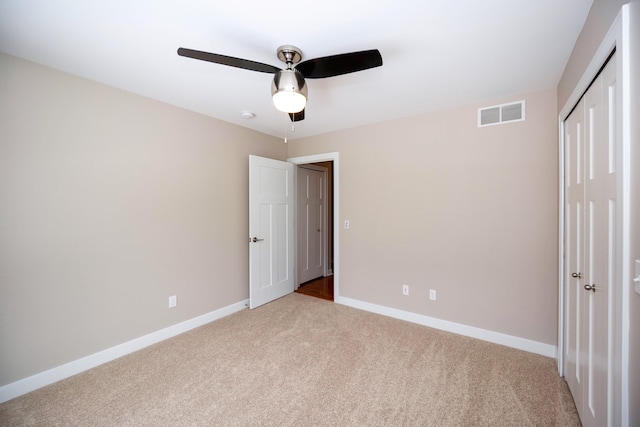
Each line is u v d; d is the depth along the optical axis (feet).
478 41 5.33
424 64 6.18
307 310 10.73
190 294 9.18
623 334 3.27
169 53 5.82
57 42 5.41
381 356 7.40
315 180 15.34
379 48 5.57
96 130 7.04
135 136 7.78
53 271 6.39
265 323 9.55
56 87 6.40
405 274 9.72
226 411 5.45
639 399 3.02
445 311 8.95
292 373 6.66
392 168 9.94
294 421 5.19
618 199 3.37
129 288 7.68
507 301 7.96
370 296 10.58
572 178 5.82
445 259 8.92
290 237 12.75
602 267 4.10
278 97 5.04
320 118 9.84
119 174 7.46
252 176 10.80
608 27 3.74
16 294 5.91
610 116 3.82
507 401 5.68
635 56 3.07
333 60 4.87
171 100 8.30
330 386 6.18
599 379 4.18
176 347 7.94
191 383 6.31
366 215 10.58
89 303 6.94
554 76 6.67
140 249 7.91
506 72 6.52
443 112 8.91
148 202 8.08
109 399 5.79
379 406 5.57
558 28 4.93
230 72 6.60
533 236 7.57
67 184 6.57
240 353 7.59
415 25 4.86
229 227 10.45
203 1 4.28
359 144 10.72
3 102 5.72
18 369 5.93
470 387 6.12
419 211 9.38
